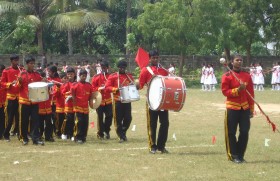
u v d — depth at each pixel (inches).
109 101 679.7
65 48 2208.4
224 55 2000.5
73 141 653.3
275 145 595.8
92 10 1884.8
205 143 616.4
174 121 876.6
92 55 1971.0
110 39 2297.0
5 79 638.5
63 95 674.8
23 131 607.2
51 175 428.5
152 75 546.6
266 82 2050.9
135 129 773.3
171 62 2044.8
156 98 519.2
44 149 570.6
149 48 2054.6
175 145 599.2
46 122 648.4
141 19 1803.6
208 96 1425.9
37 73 617.0
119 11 2213.3
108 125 682.8
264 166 465.7
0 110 658.8
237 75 486.6
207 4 1758.1
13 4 1813.5
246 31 1889.8
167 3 1781.5
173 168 457.1
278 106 1125.7
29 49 1862.7
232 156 488.4
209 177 418.6
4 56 1830.7
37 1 1857.8
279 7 1947.6
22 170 448.1
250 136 681.0
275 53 2385.6
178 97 513.0
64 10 1887.3
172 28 1771.7
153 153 538.0
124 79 643.5
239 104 484.4
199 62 2054.6
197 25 1765.5
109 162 485.7
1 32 1971.0
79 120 633.6
